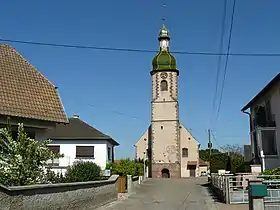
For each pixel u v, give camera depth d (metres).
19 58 22.72
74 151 41.34
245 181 20.11
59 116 20.86
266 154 28.52
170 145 59.56
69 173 22.47
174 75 61.69
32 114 19.23
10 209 9.82
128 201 22.09
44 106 20.52
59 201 13.32
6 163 13.24
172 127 60.09
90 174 22.50
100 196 19.22
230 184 20.17
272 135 28.75
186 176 61.47
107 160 41.44
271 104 29.53
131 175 32.16
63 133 41.78
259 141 28.94
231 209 17.48
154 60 62.91
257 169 29.36
